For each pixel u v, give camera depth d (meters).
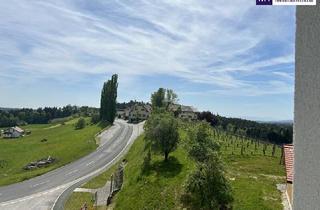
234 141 74.69
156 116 58.84
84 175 71.44
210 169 31.52
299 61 4.21
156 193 42.91
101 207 48.81
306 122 4.16
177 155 56.88
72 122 193.38
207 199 30.67
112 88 150.12
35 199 56.59
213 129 83.31
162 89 101.31
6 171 86.62
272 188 36.50
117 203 47.31
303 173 4.18
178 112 103.94
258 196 33.66
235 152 59.78
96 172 73.25
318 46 4.08
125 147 99.00
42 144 120.88
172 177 46.22
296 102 4.23
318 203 4.07
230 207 31.50
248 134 92.00
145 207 40.75
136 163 63.12
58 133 150.88
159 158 57.06
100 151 95.38
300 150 4.20
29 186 65.12
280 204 31.30
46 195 58.53
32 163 86.94
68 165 81.88
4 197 58.66
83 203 52.84
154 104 100.75
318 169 4.08
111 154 90.75
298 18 4.23
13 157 101.88
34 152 104.62
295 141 4.25
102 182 65.00
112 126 143.38
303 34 4.18
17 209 52.19
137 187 47.59
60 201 54.84
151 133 57.81
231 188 31.78
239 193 34.97
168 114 58.22
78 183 65.25
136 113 170.12
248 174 43.16
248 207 31.22
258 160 53.41
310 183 4.13
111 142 107.62
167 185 43.88
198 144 39.03
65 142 115.88
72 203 53.34
